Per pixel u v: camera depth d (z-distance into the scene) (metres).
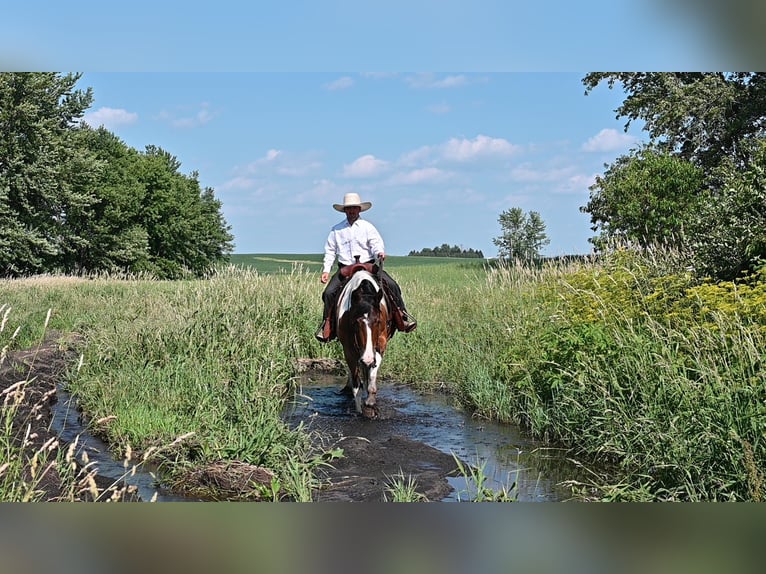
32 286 27.84
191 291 15.05
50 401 10.17
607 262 12.80
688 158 29.84
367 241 10.50
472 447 8.27
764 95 28.12
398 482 6.71
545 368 9.40
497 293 14.96
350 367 10.00
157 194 65.88
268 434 7.35
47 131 49.03
